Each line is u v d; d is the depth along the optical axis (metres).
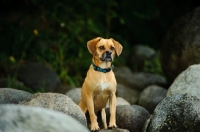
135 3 16.80
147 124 7.25
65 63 13.73
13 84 11.24
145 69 14.52
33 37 14.06
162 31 17.66
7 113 4.46
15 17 14.99
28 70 12.16
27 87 11.51
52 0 15.29
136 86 12.09
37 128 4.43
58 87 11.91
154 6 17.03
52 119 4.61
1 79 11.57
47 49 13.87
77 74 13.35
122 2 16.73
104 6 16.23
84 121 6.54
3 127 4.26
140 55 15.37
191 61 10.47
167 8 17.62
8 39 14.01
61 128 4.54
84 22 15.44
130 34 17.33
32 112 4.60
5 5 15.41
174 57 10.88
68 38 14.70
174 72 11.02
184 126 6.54
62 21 15.01
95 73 7.25
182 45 10.72
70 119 4.79
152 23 17.69
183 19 11.10
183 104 6.67
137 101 10.43
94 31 15.19
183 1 17.48
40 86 11.66
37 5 15.05
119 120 7.68
